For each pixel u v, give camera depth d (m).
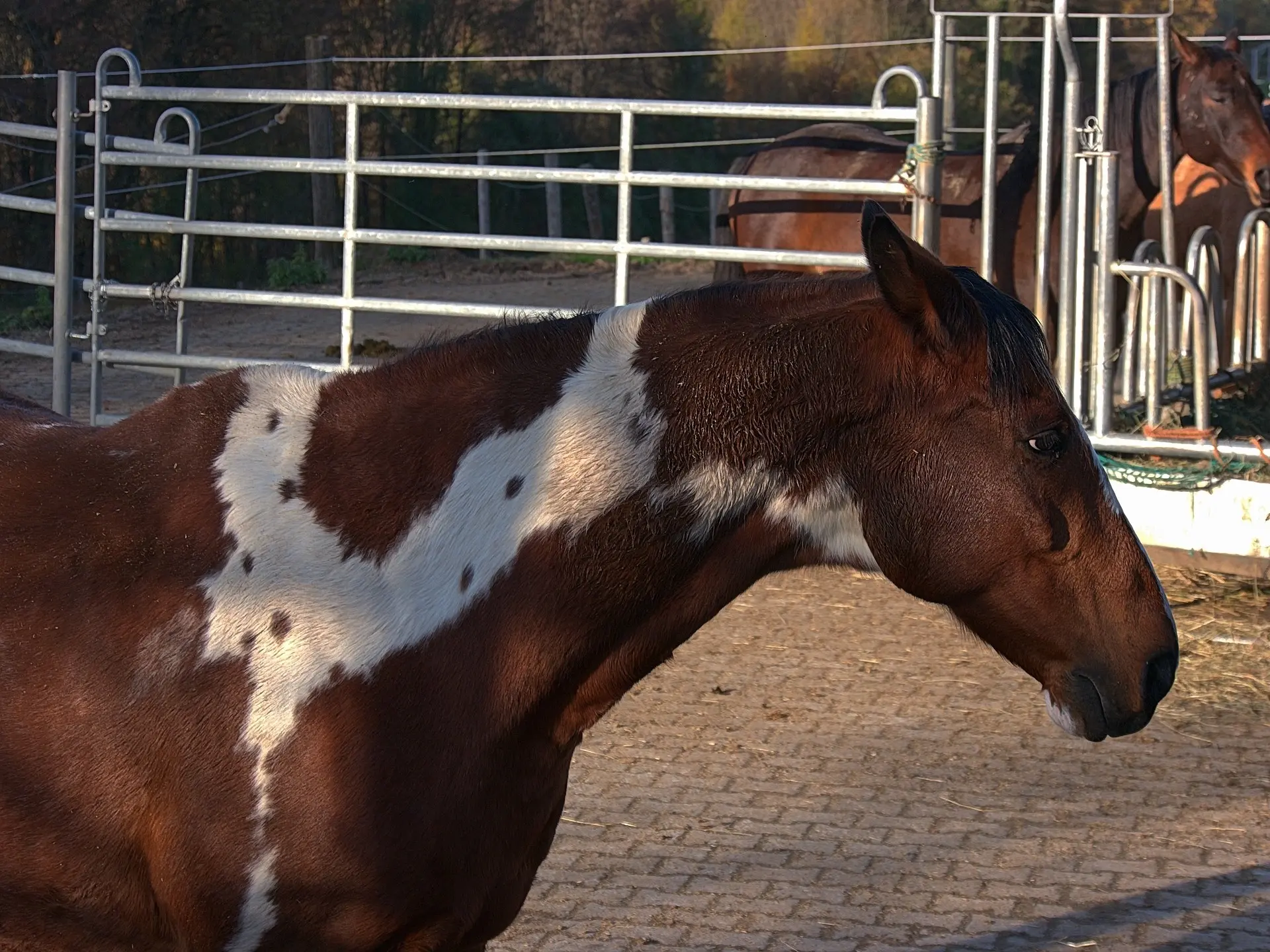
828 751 5.20
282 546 2.49
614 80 27.64
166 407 2.66
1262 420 8.43
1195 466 7.16
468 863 2.47
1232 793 4.86
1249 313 8.94
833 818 4.64
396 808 2.41
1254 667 5.97
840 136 9.59
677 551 2.54
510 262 21.52
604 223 26.08
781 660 6.15
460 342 2.66
